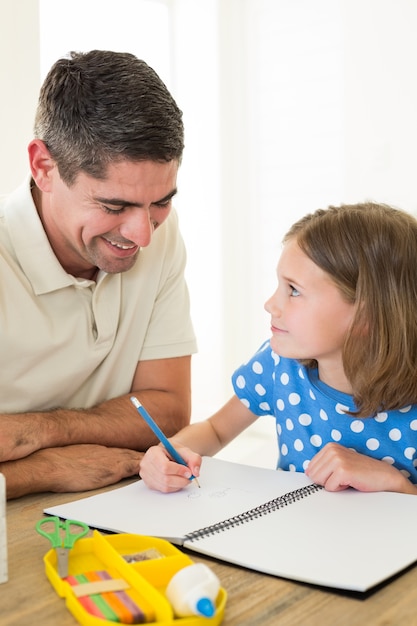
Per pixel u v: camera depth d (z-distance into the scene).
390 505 0.88
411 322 1.02
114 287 1.26
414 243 1.04
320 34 3.16
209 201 3.51
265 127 3.40
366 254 1.01
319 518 0.83
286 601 0.64
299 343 1.05
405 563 0.70
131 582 0.65
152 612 0.60
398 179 2.96
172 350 1.34
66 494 1.00
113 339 1.27
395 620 0.61
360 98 3.04
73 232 1.11
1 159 2.20
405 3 2.86
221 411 1.29
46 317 1.20
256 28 3.38
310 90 3.22
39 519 0.87
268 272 3.45
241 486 0.96
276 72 3.34
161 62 3.46
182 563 0.67
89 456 1.06
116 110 0.99
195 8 3.43
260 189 3.45
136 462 1.07
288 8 3.26
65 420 1.14
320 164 3.22
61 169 1.07
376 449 1.10
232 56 3.46
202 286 3.57
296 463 1.18
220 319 3.52
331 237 1.02
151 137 1.00
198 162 3.53
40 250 1.17
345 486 0.94
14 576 0.69
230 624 0.60
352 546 0.75
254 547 0.75
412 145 2.90
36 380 1.21
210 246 3.53
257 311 3.51
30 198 1.17
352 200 3.12
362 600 0.64
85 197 1.05
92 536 0.80
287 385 1.18
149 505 0.90
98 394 1.30
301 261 1.03
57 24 2.85
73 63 1.05
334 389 1.13
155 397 1.30
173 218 1.40
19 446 1.04
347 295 1.01
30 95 2.25
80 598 0.63
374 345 1.02
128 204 1.04
